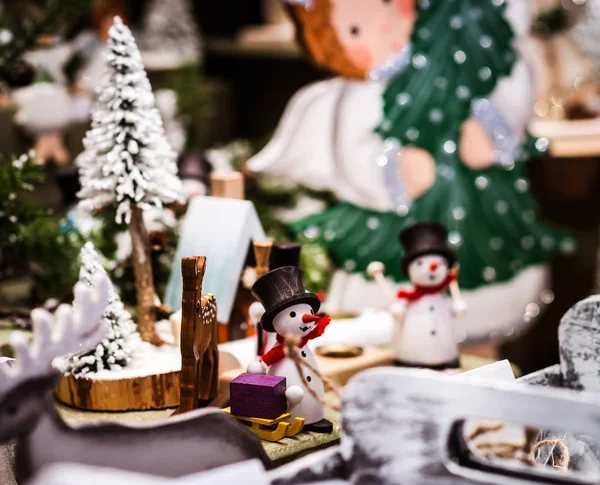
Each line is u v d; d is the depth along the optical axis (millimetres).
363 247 860
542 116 1113
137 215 589
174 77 1118
